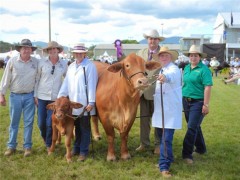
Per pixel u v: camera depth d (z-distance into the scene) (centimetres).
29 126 674
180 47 4775
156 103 583
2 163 630
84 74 631
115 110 613
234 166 621
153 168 611
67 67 692
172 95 563
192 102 626
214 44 3881
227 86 2125
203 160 659
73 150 682
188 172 591
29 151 673
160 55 577
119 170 601
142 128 713
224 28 5600
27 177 565
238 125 959
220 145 759
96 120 794
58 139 726
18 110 668
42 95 675
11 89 665
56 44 662
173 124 563
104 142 774
